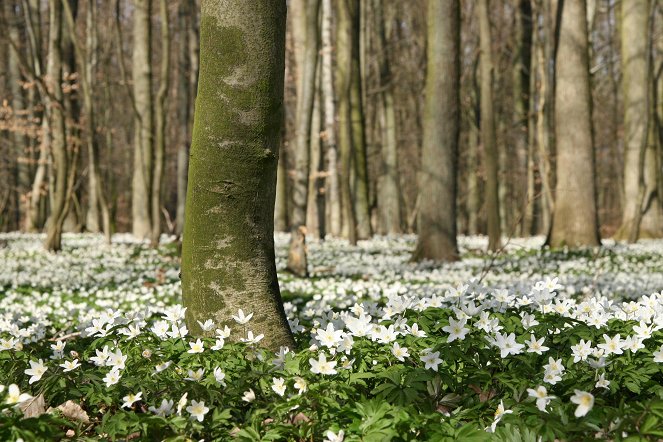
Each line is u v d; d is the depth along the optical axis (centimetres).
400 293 1023
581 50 1905
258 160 504
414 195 4697
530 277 1341
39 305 1038
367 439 339
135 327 499
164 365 430
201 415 363
